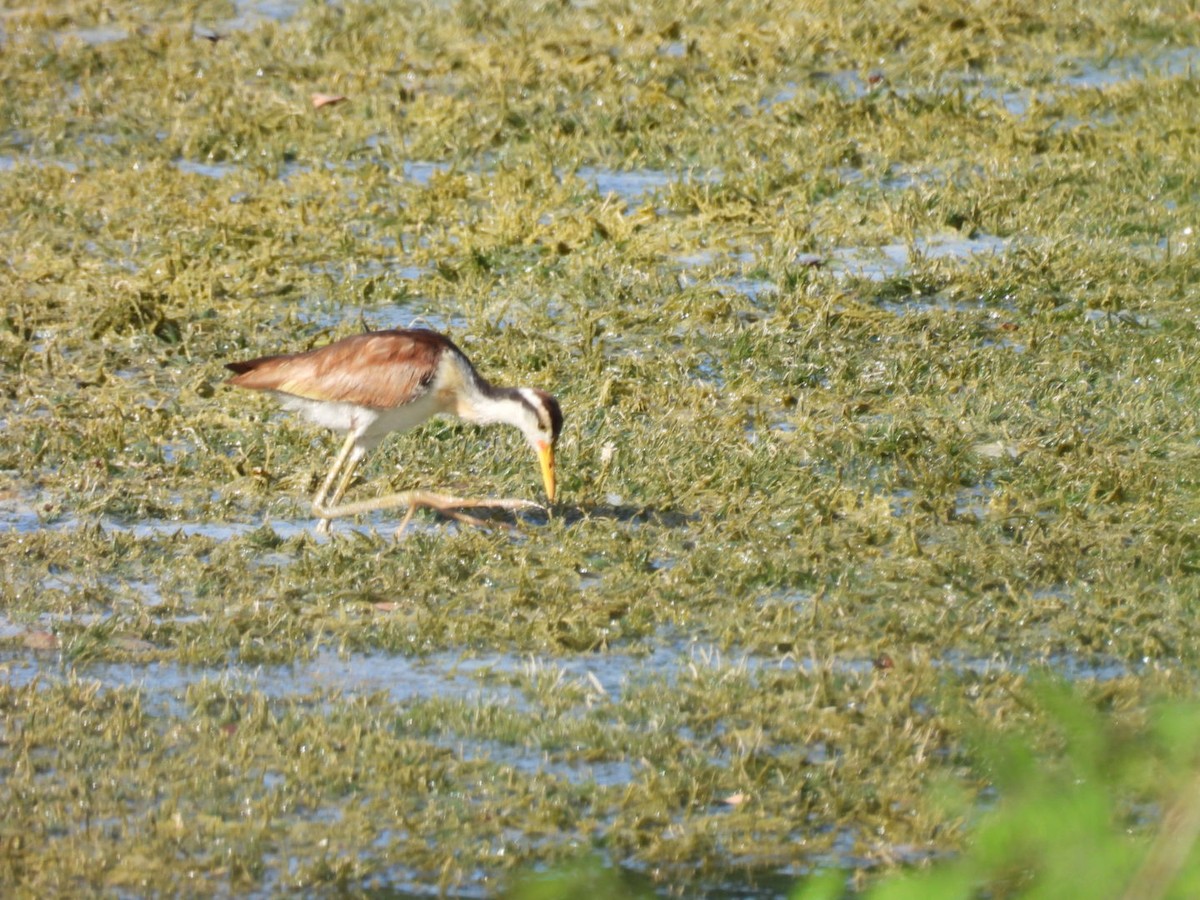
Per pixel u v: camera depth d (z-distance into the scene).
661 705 10.19
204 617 11.27
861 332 16.25
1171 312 16.72
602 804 9.25
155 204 19.25
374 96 22.66
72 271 17.64
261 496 13.24
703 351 16.02
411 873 8.71
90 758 9.57
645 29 24.86
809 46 23.91
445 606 11.45
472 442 14.16
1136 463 13.55
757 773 9.54
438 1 26.38
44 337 16.20
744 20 25.02
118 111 22.05
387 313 16.92
